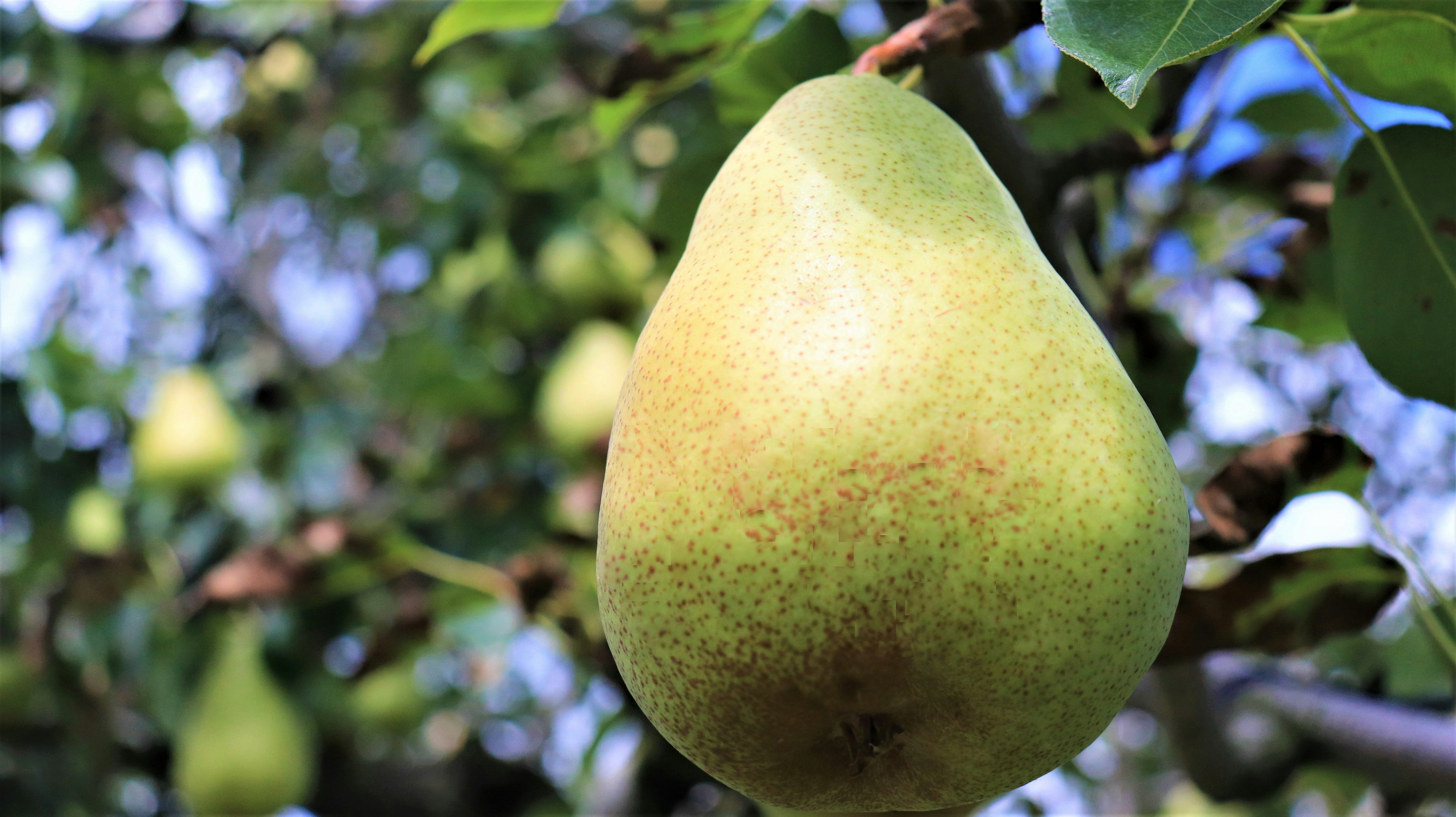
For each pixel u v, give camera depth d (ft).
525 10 2.62
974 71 2.38
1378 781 3.15
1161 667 2.69
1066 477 1.54
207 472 4.04
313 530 3.34
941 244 1.68
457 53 4.44
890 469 1.50
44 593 4.12
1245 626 2.64
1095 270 3.01
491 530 3.85
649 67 2.73
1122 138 2.80
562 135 4.14
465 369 4.16
